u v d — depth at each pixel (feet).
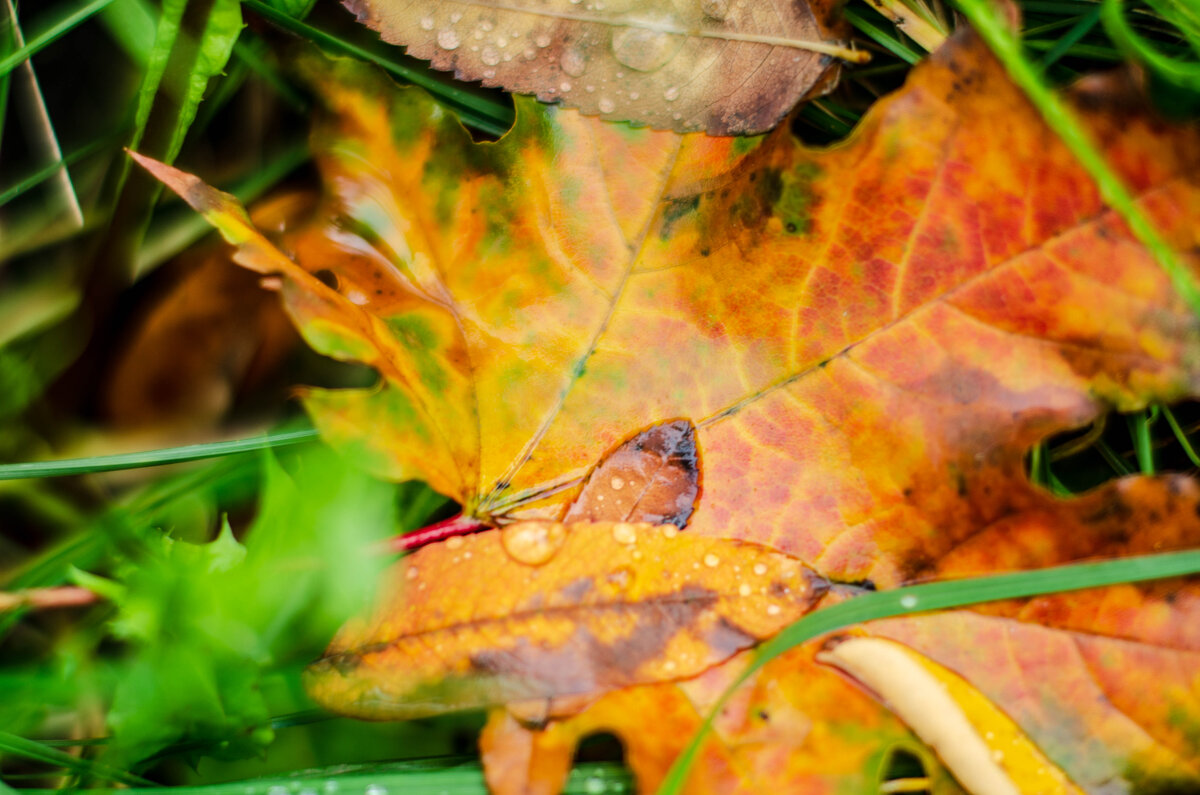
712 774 1.08
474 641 1.09
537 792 1.07
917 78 1.10
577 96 1.12
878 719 1.08
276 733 1.13
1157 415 1.17
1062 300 1.10
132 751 1.09
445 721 1.13
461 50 1.13
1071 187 1.09
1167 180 1.09
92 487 1.17
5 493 1.16
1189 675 1.09
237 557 1.10
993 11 1.10
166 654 1.08
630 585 1.09
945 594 1.09
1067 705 1.08
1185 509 1.09
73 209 1.19
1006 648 1.09
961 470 1.10
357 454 1.10
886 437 1.10
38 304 1.18
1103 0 1.15
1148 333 1.09
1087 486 1.17
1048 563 1.10
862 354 1.10
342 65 1.12
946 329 1.10
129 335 1.18
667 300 1.12
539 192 1.12
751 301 1.11
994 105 1.10
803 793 1.07
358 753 1.13
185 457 1.13
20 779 1.14
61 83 1.21
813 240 1.11
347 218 1.12
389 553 1.11
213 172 1.20
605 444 1.11
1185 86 1.09
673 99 1.12
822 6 1.12
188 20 1.14
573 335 1.12
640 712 1.08
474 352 1.12
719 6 1.12
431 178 1.12
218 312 1.18
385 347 1.10
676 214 1.12
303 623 1.11
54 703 1.12
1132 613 1.09
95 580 1.09
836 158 1.10
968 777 1.08
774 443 1.11
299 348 1.19
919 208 1.10
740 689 1.08
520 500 1.11
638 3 1.12
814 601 1.09
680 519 1.11
